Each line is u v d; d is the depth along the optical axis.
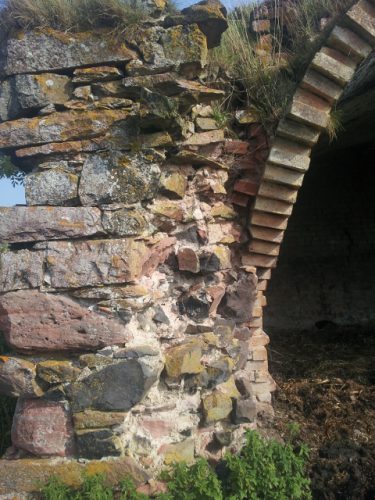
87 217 3.14
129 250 3.08
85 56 3.27
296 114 3.52
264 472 3.11
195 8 3.27
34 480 2.95
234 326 3.74
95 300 3.09
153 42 3.28
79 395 3.01
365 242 8.59
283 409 4.25
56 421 3.03
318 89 3.54
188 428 3.30
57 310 3.07
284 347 7.27
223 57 3.80
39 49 3.29
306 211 8.66
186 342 3.37
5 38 3.41
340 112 4.04
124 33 3.28
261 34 4.00
